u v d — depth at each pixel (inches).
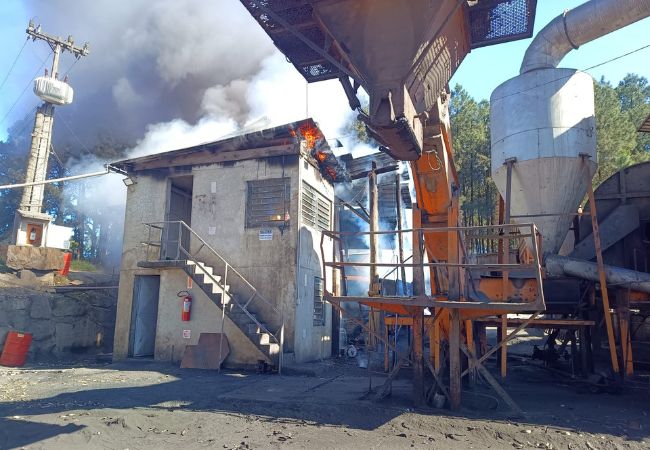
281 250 550.3
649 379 415.8
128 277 617.9
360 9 224.8
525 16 298.4
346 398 335.9
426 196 360.2
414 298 295.0
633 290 414.9
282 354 499.8
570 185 430.6
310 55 306.5
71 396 352.2
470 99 1401.3
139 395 357.1
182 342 554.3
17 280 768.3
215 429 263.3
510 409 307.0
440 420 273.9
